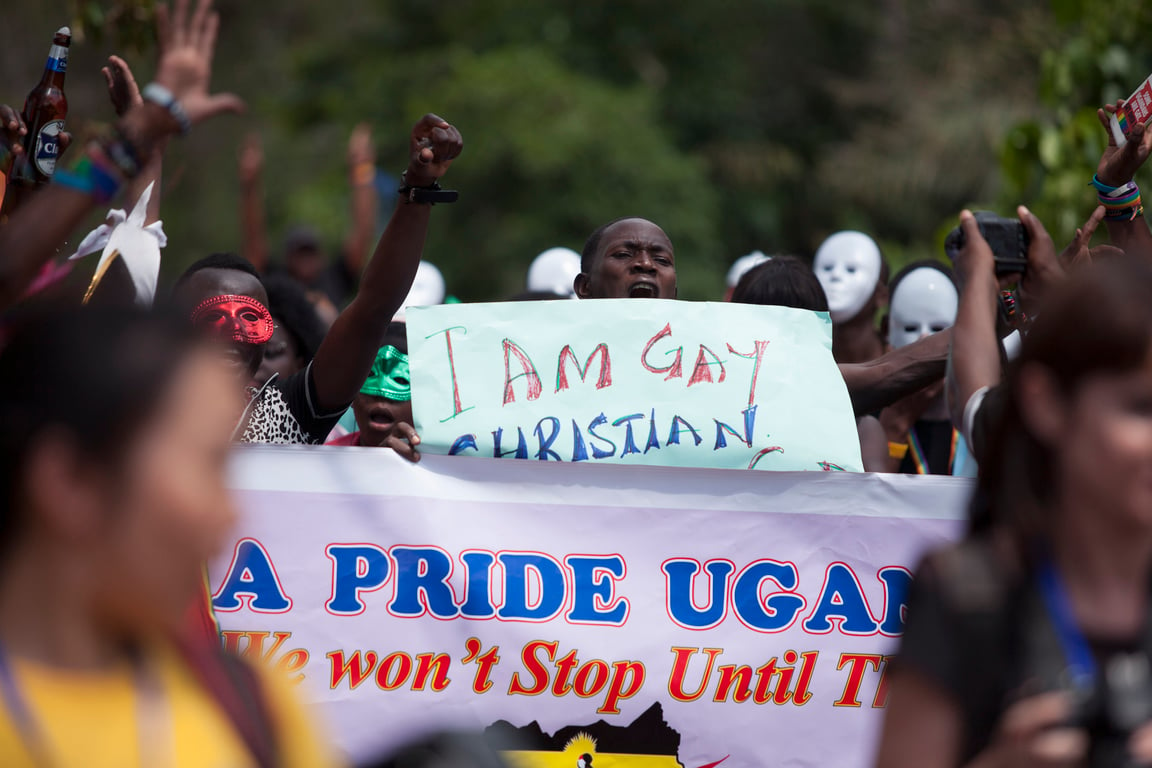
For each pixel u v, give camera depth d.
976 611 3.42
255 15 46.94
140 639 3.07
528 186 37.44
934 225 36.59
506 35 43.00
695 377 6.53
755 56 45.91
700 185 39.03
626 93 39.88
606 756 6.18
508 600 6.18
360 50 44.88
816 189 42.09
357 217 16.12
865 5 46.59
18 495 2.93
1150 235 6.81
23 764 2.87
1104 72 13.07
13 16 32.94
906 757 3.41
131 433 2.90
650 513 6.26
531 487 6.25
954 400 4.87
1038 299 5.63
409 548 6.15
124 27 10.52
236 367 6.72
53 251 4.38
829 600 6.30
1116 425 3.37
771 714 6.25
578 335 6.54
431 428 6.39
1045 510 3.52
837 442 6.52
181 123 4.55
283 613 6.09
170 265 41.31
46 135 5.79
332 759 3.33
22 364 2.93
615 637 6.20
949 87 35.81
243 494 6.11
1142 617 3.47
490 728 6.14
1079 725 3.25
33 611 2.96
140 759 2.94
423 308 6.53
